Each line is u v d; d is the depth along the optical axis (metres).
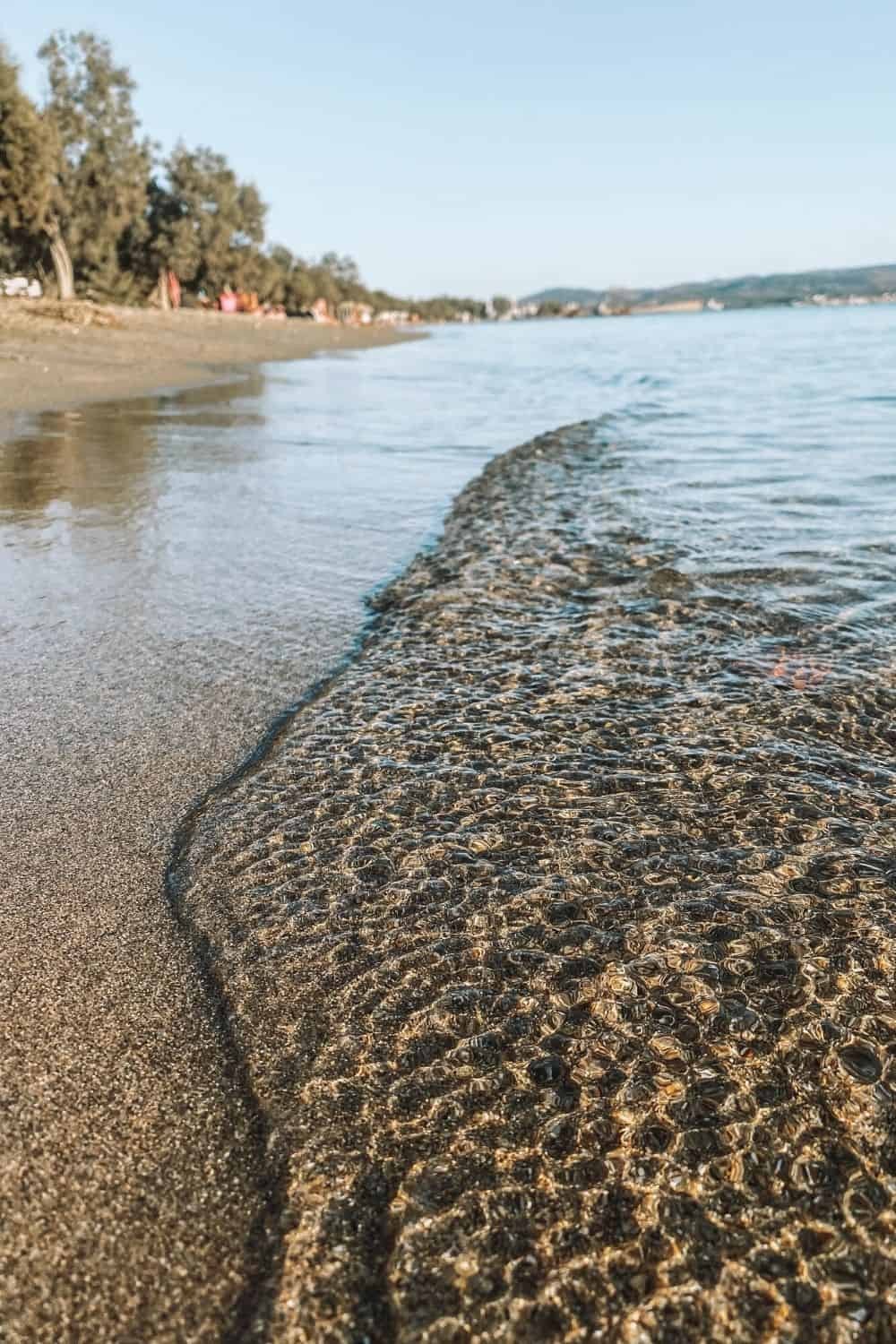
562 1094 1.37
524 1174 1.24
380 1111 1.36
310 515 5.47
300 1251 1.16
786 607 3.54
